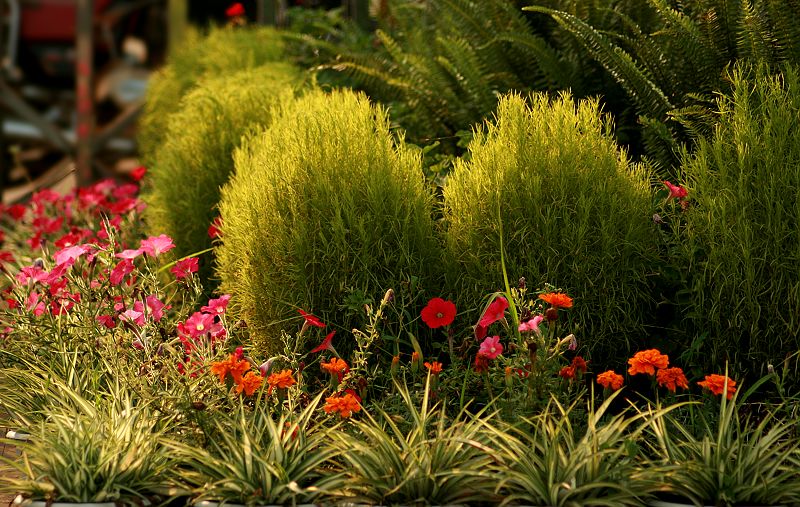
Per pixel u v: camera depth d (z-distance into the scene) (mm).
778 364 3803
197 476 3346
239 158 5086
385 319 3865
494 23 5523
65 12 11055
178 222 5758
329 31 7723
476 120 5453
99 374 4023
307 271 4094
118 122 10578
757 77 4008
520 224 3957
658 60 4809
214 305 3891
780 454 3266
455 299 4102
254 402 3889
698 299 3904
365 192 4137
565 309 3902
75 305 4273
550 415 3400
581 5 5234
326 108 4562
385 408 3742
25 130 10680
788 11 4391
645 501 3182
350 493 3213
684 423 3715
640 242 3979
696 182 3982
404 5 6711
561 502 3090
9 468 3500
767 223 3760
